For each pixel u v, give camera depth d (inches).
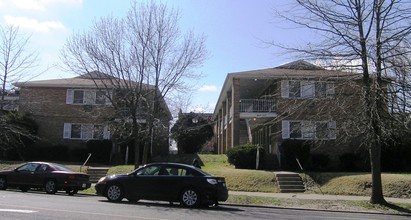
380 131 593.0
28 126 1206.3
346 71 631.2
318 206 631.2
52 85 1294.3
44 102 1217.4
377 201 636.1
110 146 1209.4
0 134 1047.0
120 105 818.2
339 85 622.8
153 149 1478.8
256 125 1379.2
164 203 598.5
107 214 433.7
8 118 1105.4
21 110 1224.2
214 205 593.6
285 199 693.3
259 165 1028.5
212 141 1988.2
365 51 597.9
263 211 555.2
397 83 583.8
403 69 581.6
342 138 697.0
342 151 1081.4
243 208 590.2
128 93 777.6
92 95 1233.4
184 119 1045.2
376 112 564.1
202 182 552.1
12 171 754.2
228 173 909.8
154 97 795.4
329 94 642.2
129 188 580.1
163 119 850.1
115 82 893.2
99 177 986.7
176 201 560.7
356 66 617.0
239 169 988.6
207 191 548.4
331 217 509.0
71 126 1293.1
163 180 567.5
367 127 577.0
